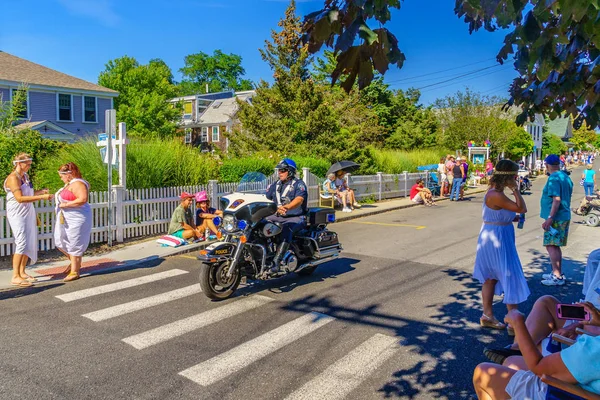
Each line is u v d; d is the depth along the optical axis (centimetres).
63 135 2472
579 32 270
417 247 987
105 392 366
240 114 2398
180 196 1004
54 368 406
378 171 2138
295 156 1678
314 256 701
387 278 730
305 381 391
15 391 364
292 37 2506
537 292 652
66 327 505
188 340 475
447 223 1355
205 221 991
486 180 2942
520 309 587
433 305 596
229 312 564
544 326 322
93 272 738
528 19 236
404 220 1422
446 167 2147
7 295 617
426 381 393
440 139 3797
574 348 221
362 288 673
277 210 626
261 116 2333
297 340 479
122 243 958
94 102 2841
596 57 321
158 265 802
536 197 2288
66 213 680
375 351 453
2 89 2419
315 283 699
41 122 2362
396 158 2306
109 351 444
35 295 620
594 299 277
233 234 601
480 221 1399
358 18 218
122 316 543
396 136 3672
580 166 6106
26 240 643
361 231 1202
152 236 1027
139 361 423
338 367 418
